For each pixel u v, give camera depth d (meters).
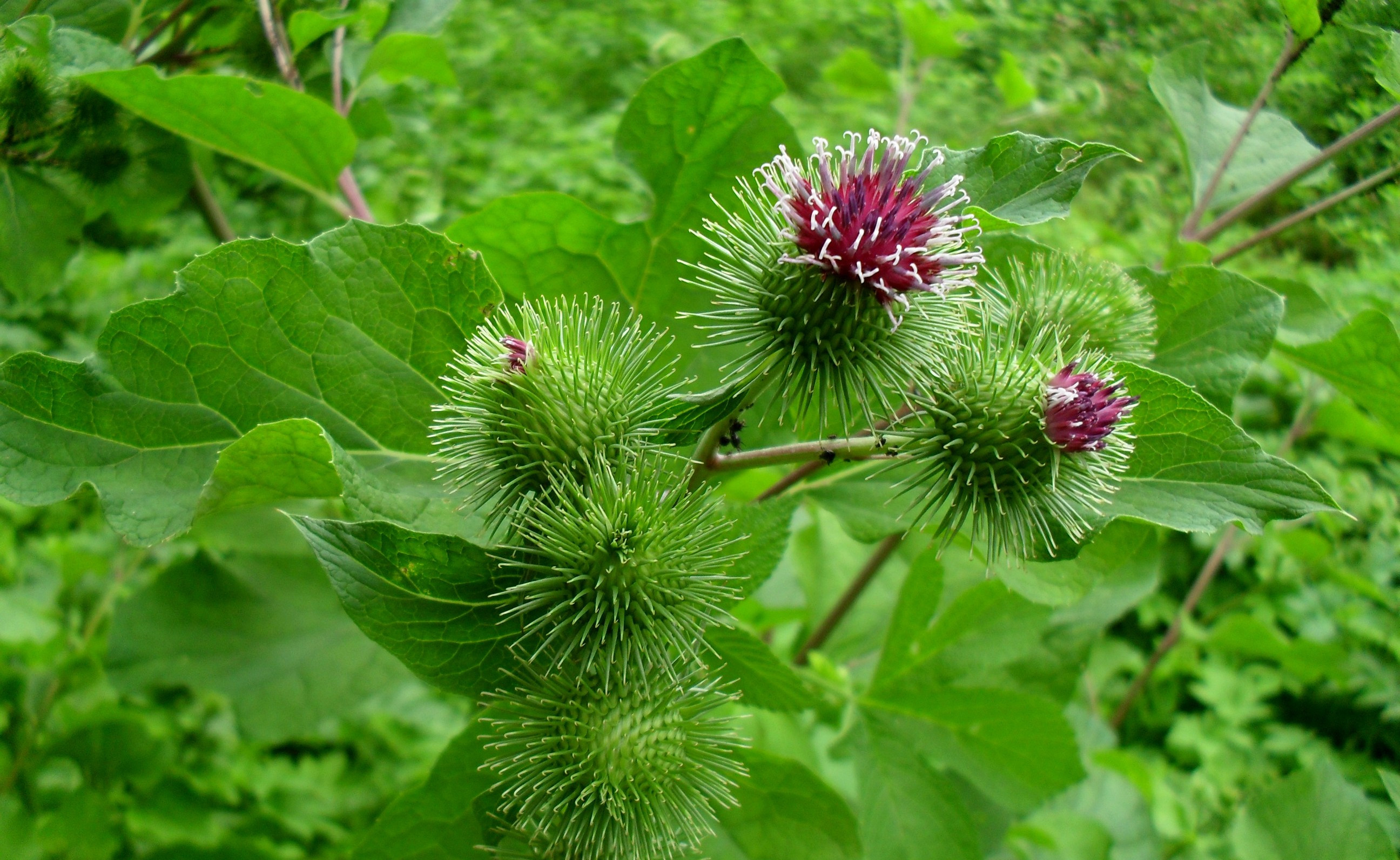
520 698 0.14
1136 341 0.17
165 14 0.24
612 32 0.66
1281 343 0.21
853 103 0.57
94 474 0.16
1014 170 0.16
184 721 0.28
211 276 0.16
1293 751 0.33
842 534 0.29
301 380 0.17
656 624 0.13
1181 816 0.28
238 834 0.27
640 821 0.13
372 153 0.44
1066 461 0.14
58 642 0.25
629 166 0.19
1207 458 0.15
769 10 0.68
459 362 0.17
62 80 0.20
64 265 0.22
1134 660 0.35
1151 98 0.37
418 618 0.14
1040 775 0.22
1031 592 0.18
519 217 0.19
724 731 0.15
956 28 0.35
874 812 0.20
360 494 0.14
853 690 0.22
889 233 0.13
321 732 0.29
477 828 0.15
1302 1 0.21
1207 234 0.22
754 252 0.14
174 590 0.25
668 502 0.14
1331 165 0.22
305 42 0.22
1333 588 0.35
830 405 0.17
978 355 0.14
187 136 0.21
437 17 0.24
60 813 0.23
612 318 0.15
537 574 0.14
